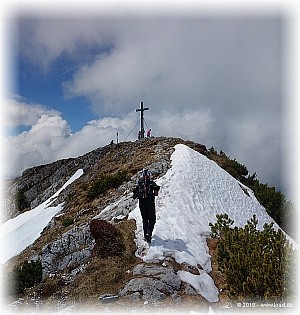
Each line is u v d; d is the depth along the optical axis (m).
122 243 15.88
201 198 22.81
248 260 11.88
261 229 24.28
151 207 16.11
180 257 15.08
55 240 20.62
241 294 11.33
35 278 16.31
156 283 12.67
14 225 37.53
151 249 15.42
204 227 19.05
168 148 32.09
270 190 31.25
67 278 14.77
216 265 15.54
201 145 36.34
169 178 23.98
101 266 14.38
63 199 36.22
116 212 20.53
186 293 12.83
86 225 20.16
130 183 25.88
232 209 24.22
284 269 10.59
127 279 13.34
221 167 33.47
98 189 28.02
